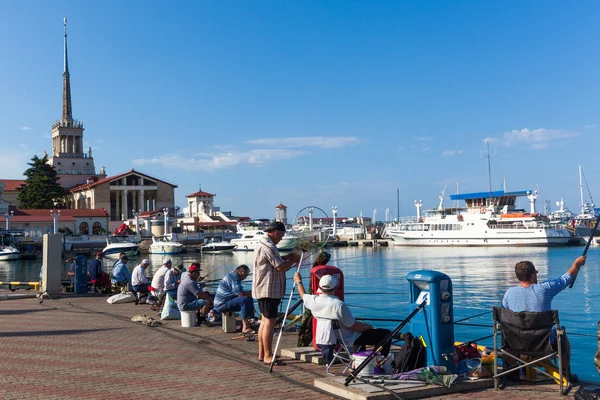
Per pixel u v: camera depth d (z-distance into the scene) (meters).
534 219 91.94
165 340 12.06
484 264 59.50
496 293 33.31
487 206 96.88
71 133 163.50
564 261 61.38
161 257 88.06
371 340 9.27
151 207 145.88
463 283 40.16
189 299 13.98
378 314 22.94
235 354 10.48
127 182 135.88
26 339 12.24
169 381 8.46
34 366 9.51
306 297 9.44
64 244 95.25
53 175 127.00
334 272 10.19
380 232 128.25
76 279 23.00
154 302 18.27
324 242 10.96
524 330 7.71
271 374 8.87
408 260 68.44
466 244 94.62
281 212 119.75
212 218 144.00
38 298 21.64
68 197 145.62
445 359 8.19
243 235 99.06
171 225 120.00
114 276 23.17
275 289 9.50
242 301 12.46
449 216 96.81
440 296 8.23
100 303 19.86
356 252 90.62
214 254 94.94
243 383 8.33
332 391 7.70
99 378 8.66
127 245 86.50
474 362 8.53
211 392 7.83
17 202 139.38
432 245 97.88
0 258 80.38
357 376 8.13
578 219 111.62
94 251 95.62
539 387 7.95
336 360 9.41
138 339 12.21
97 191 130.00
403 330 16.09
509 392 7.74
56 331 13.36
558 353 7.60
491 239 92.56
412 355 8.30
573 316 23.14
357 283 41.22
